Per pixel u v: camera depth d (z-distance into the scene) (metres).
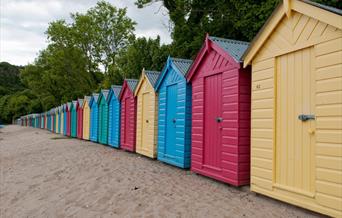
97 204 6.50
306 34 5.18
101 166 10.44
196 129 8.42
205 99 8.07
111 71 39.59
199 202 6.00
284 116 5.60
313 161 5.01
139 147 12.54
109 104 16.66
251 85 6.46
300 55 5.33
